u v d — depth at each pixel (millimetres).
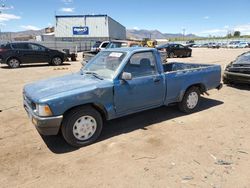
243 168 3424
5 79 11023
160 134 4586
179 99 5449
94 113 4168
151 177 3236
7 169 3463
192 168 3432
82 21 50750
